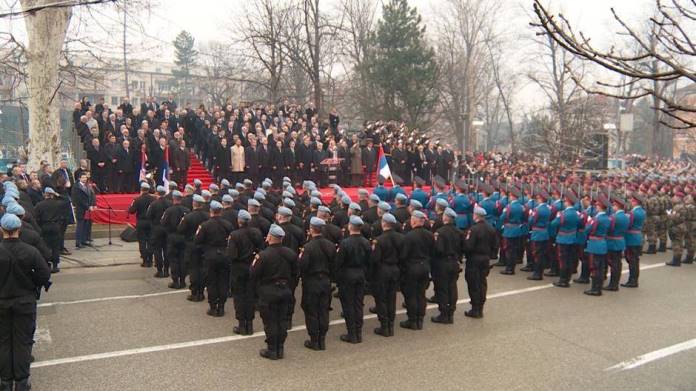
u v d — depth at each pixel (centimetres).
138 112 2172
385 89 3922
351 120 4619
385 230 1011
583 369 838
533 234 1473
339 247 950
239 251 966
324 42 3950
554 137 2806
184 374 796
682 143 6016
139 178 1953
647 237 1984
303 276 914
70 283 1318
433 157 2619
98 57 1969
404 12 3962
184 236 1256
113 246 1717
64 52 2030
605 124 2888
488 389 760
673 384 786
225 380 777
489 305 1212
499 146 8288
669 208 1998
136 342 923
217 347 911
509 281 1457
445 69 5197
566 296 1299
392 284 992
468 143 5103
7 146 3891
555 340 973
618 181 2200
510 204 1533
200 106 2386
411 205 1216
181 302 1171
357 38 4481
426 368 834
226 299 1101
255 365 836
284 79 4303
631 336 999
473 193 1888
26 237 898
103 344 911
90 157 1902
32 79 1861
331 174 2372
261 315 866
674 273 1620
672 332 1023
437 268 1068
